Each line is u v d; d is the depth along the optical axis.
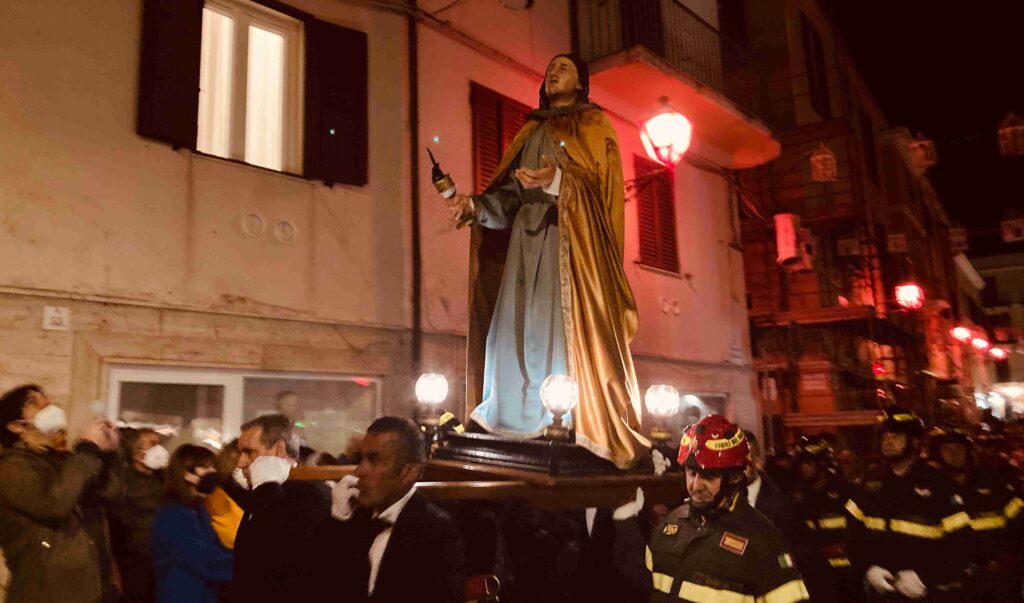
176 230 5.87
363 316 6.96
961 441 5.66
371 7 7.53
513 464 4.50
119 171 5.62
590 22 10.09
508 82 8.81
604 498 4.28
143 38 5.84
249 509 3.37
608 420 4.66
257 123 6.86
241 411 6.13
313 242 6.70
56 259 5.26
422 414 5.57
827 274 15.55
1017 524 5.43
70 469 3.62
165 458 4.89
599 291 4.86
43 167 5.28
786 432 13.76
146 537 4.63
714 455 3.41
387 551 2.86
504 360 5.19
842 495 6.55
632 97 10.32
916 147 15.62
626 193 10.21
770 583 3.26
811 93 16.67
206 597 3.75
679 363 10.62
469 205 5.29
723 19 13.16
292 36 7.08
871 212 19.53
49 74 5.38
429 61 7.93
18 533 3.56
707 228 11.71
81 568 3.70
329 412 6.75
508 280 5.34
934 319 24.69
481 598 3.30
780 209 14.90
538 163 5.33
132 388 5.59
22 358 5.03
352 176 7.04
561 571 4.39
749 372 12.10
